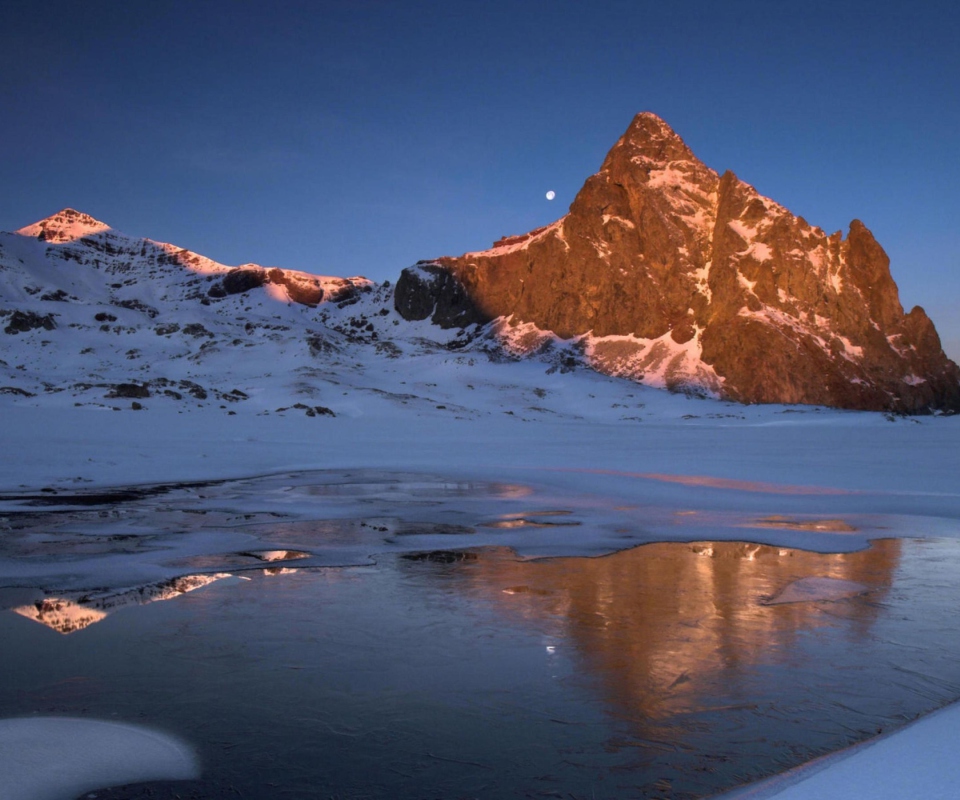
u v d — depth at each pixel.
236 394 105.00
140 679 7.96
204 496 24.86
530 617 10.48
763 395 162.88
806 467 36.47
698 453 47.88
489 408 123.31
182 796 5.50
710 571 13.66
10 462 31.34
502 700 7.42
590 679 8.02
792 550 15.82
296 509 21.78
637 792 5.59
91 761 6.07
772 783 5.51
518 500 24.22
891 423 114.38
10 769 5.91
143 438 47.03
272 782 5.75
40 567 13.66
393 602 11.31
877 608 11.02
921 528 18.69
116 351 160.25
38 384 105.31
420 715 7.05
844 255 198.00
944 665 8.48
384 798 5.50
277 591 11.99
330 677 8.05
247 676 8.06
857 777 4.74
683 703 7.36
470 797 5.54
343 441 57.16
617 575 13.29
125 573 13.23
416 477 31.83
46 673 8.12
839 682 7.94
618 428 96.12
